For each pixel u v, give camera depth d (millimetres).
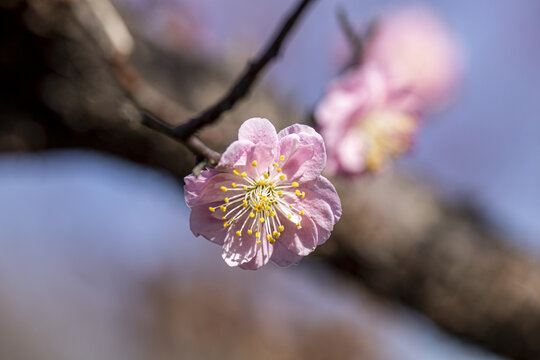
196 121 250
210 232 252
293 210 251
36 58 321
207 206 251
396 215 372
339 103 310
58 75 324
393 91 315
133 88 312
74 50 320
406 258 368
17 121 330
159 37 350
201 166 246
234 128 337
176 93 345
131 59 339
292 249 253
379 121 316
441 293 374
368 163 314
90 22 309
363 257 365
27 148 334
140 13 350
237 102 251
